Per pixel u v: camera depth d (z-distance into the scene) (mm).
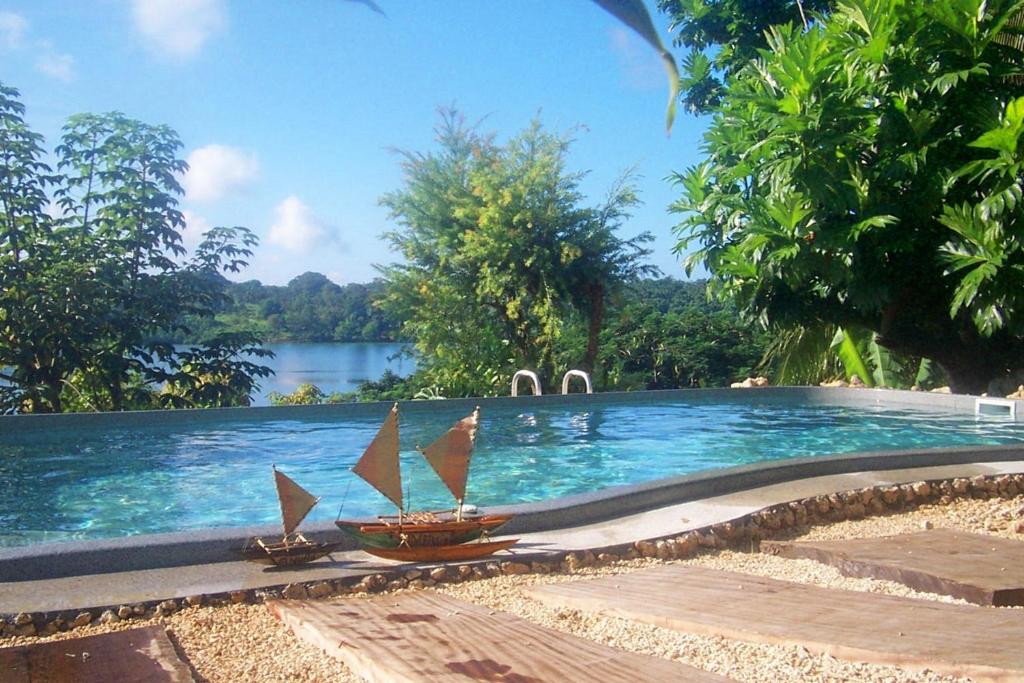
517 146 23781
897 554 5805
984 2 15711
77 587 5027
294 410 13906
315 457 10844
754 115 18062
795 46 16312
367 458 5598
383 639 4125
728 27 23812
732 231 18609
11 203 18641
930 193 16344
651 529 6562
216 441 11969
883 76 16406
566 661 3785
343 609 4730
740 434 12945
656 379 38156
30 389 18094
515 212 22734
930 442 12070
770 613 4488
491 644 4043
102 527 7426
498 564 5688
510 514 6414
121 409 19844
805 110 16438
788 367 21250
